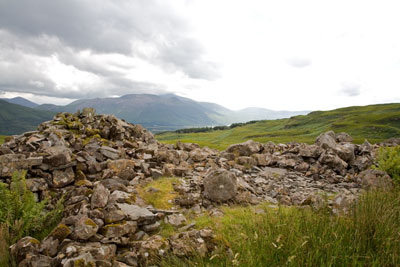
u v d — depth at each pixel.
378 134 90.94
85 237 5.89
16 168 9.35
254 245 4.53
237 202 9.62
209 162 14.70
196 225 7.33
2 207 7.13
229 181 9.55
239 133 173.12
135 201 8.91
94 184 10.15
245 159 15.64
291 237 4.37
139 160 13.96
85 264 4.81
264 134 141.12
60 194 9.30
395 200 6.02
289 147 18.88
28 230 7.07
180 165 14.35
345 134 21.89
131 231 6.61
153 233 7.04
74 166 11.00
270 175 14.01
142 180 11.61
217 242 5.67
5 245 5.88
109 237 6.16
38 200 8.91
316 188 12.02
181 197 9.72
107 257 5.51
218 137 160.50
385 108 152.62
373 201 5.57
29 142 12.22
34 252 5.52
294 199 10.12
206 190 9.76
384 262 3.86
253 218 6.70
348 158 14.81
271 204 9.67
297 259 3.78
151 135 20.61
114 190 9.44
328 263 3.71
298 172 14.66
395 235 4.38
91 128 17.02
